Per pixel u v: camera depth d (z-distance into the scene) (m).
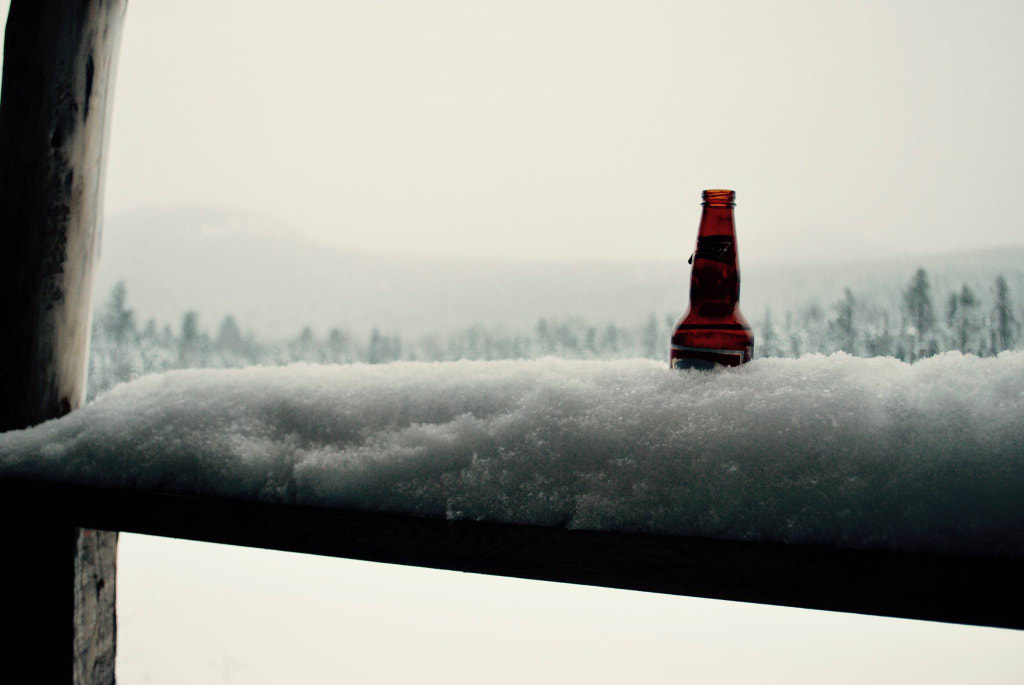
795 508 0.52
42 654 0.92
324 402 0.74
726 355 0.67
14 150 0.97
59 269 0.99
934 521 0.49
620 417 0.60
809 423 0.55
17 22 0.98
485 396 0.69
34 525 0.76
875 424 0.54
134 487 0.74
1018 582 0.46
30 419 0.96
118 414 0.81
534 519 0.58
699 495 0.54
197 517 0.69
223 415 0.76
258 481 0.69
